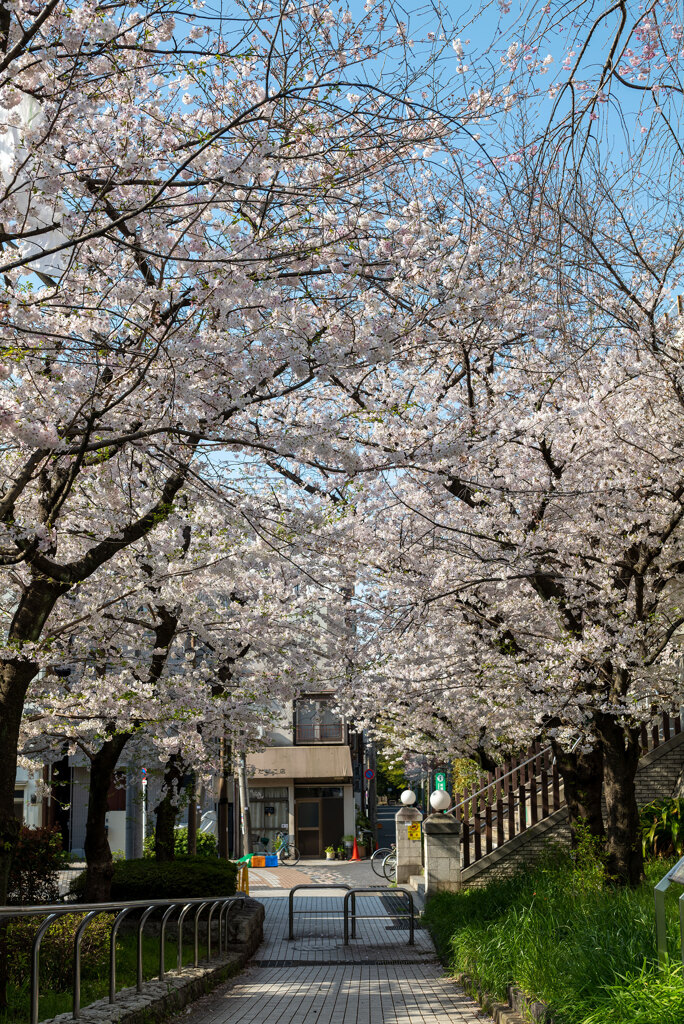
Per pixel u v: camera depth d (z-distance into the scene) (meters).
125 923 13.41
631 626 10.27
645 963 5.54
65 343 7.12
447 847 15.57
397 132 7.13
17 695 7.39
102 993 8.30
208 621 13.61
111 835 31.33
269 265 6.71
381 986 10.19
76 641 11.54
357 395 8.73
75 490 9.65
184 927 12.88
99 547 8.02
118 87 6.98
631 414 10.52
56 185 6.31
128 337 7.29
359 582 12.20
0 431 6.55
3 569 9.12
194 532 11.27
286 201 7.02
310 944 14.41
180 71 7.02
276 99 6.24
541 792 17.56
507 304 8.66
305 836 37.62
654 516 10.69
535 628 12.39
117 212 6.81
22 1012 7.12
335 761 36.84
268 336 6.95
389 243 7.39
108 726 11.92
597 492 10.24
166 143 7.08
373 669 13.82
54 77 6.30
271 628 13.76
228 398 7.41
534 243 7.23
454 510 11.44
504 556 10.09
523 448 10.70
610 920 7.12
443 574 11.33
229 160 6.40
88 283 7.18
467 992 9.28
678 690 11.33
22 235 5.88
